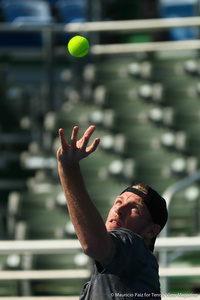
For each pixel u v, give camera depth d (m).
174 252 23.33
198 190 27.20
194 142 30.52
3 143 33.72
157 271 8.27
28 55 38.78
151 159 29.94
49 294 24.03
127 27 33.25
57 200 27.97
